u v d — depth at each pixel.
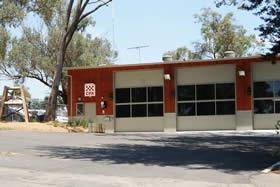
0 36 44.41
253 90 36.28
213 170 15.42
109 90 40.16
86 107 40.69
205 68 37.72
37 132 29.30
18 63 51.81
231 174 14.66
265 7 19.94
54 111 35.19
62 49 35.25
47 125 32.25
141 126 39.22
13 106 38.34
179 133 34.72
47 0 36.94
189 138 28.61
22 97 34.88
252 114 36.16
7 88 35.22
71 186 12.01
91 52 56.16
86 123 36.41
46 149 20.36
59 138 26.06
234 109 37.00
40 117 43.72
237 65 36.62
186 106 38.03
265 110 36.06
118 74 40.19
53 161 16.77
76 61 52.94
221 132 34.69
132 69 39.56
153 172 14.81
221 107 37.28
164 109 38.44
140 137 29.20
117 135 30.77
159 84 39.06
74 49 53.47
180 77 38.25
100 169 15.27
